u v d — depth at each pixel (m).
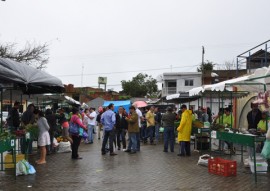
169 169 11.38
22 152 12.57
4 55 30.34
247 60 20.34
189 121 14.57
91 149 17.58
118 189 8.62
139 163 12.67
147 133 20.30
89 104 53.09
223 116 15.73
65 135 16.39
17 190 8.52
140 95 80.25
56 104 26.44
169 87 58.62
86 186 8.95
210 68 66.00
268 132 9.31
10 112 14.60
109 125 14.96
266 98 11.41
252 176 10.11
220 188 8.63
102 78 81.94
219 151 15.07
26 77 10.17
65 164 12.48
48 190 8.53
